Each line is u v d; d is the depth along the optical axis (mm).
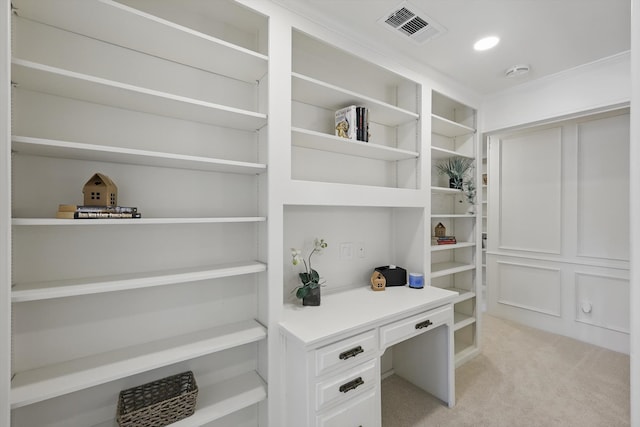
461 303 3074
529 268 3502
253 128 1799
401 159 2566
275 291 1673
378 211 2570
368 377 1689
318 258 2211
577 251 3143
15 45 1268
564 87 2605
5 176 1046
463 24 1946
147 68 1544
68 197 1373
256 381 1740
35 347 1315
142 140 1532
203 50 1512
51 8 1214
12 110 1264
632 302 605
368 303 1978
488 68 2520
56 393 1149
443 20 1907
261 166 1619
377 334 1743
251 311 1852
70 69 1369
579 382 2385
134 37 1405
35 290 1162
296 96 2010
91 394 1426
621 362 2682
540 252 3410
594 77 2457
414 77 2389
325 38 1871
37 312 1320
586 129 3090
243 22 1764
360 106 2137
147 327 1553
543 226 3393
